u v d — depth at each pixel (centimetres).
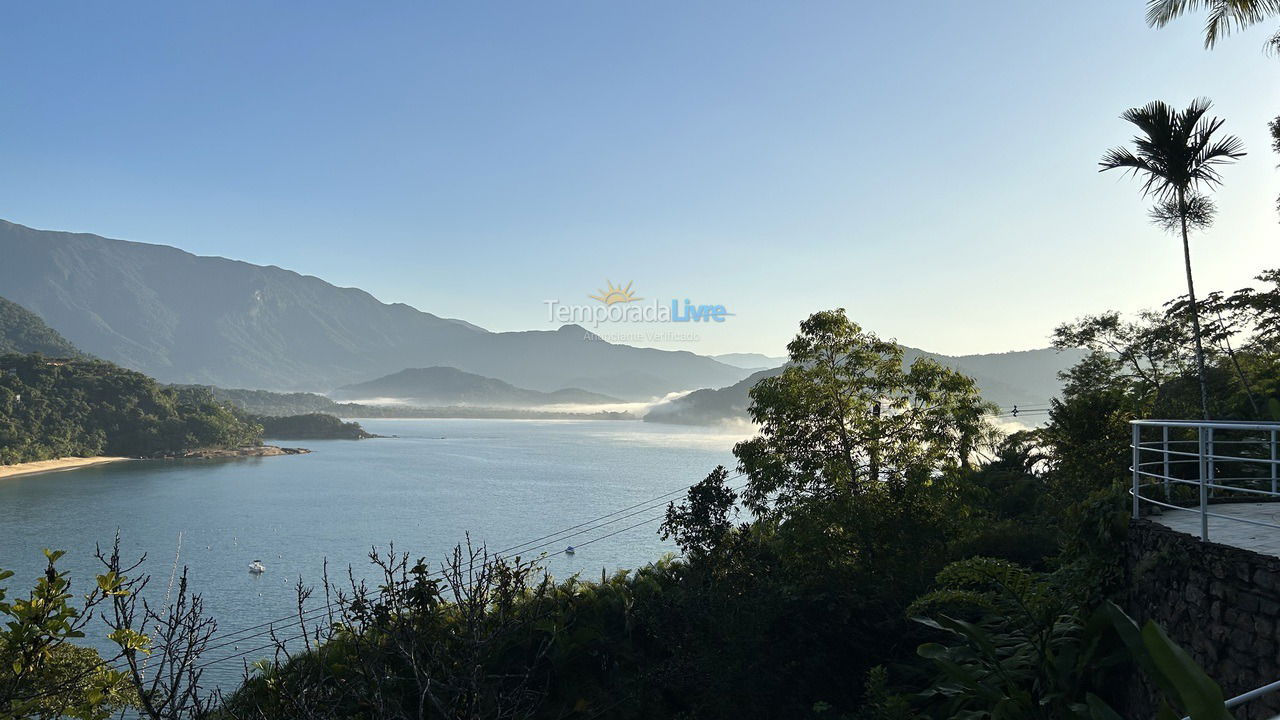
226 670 5144
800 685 1752
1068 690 1031
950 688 1273
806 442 2309
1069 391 3594
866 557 2069
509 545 14225
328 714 679
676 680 2203
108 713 680
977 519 2219
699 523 2475
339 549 14050
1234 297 2534
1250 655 734
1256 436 1503
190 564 12538
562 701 2269
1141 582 1004
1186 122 2186
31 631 623
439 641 760
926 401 2244
